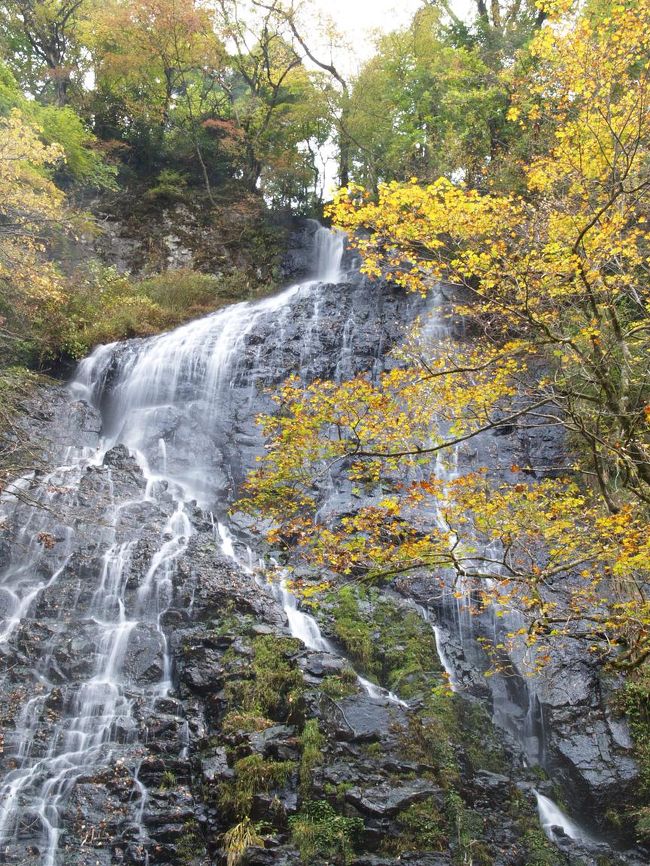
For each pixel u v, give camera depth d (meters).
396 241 8.19
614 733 11.41
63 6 30.20
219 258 28.05
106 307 23.11
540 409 17.34
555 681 12.19
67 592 12.72
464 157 21.92
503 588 13.25
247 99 31.44
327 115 29.53
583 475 14.97
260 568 13.40
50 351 21.16
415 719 10.68
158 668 11.42
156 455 17.91
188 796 9.43
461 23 26.88
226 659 11.33
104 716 10.47
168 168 31.17
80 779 9.44
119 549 13.61
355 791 9.41
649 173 9.02
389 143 27.39
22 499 12.91
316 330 21.50
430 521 13.74
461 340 19.34
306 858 8.79
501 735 11.52
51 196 20.16
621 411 8.23
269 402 19.70
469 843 9.42
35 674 11.17
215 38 30.36
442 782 9.99
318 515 15.66
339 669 11.12
